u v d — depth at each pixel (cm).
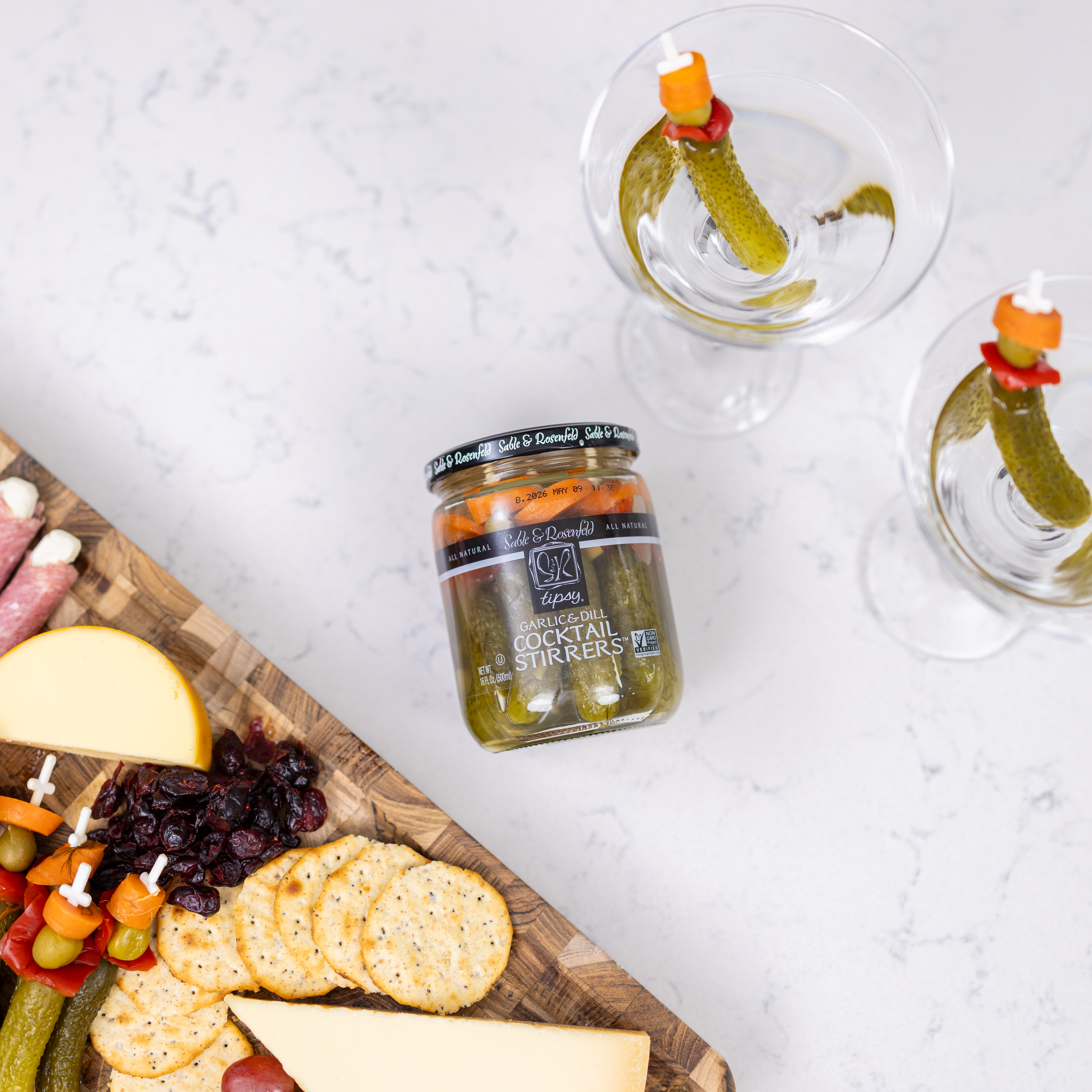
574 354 136
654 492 134
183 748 116
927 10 136
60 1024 113
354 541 134
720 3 136
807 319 103
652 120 103
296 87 138
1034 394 89
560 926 117
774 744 130
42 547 119
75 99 138
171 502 135
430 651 132
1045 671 130
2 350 137
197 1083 119
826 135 105
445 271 137
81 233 138
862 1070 125
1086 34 135
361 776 119
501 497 104
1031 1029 125
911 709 130
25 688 117
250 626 133
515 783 130
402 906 117
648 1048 112
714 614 132
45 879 113
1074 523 95
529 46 138
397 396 136
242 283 137
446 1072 113
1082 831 128
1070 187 135
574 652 102
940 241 98
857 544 133
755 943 127
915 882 128
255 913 119
